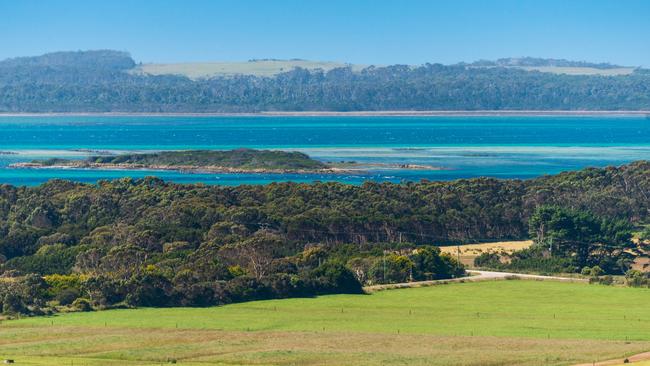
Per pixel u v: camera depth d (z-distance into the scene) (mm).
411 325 164125
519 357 138375
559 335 156250
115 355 140750
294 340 150875
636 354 139750
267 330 158875
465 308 180750
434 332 158125
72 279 186125
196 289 182125
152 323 162500
